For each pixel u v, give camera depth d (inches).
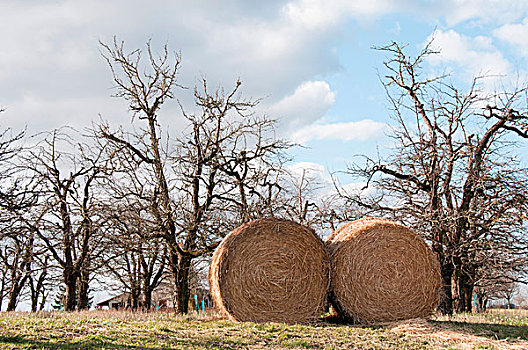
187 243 692.7
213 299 515.5
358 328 453.4
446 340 393.1
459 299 711.7
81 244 877.2
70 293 821.2
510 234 690.8
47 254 874.8
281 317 490.6
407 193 741.3
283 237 501.0
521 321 481.1
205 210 725.3
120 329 410.6
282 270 494.9
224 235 704.4
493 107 743.1
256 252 495.2
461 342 383.9
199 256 716.0
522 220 659.4
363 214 752.3
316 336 414.3
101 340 361.7
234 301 488.1
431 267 508.7
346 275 504.4
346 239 513.7
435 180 709.9
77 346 338.0
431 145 709.9
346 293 502.9
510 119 727.1
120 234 690.8
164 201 688.4
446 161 715.4
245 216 720.3
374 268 500.4
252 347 371.6
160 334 401.7
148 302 856.9
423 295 502.0
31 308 959.6
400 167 754.2
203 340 386.0
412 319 474.9
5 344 324.8
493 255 688.4
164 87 724.7
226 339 394.0
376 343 386.9
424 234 684.1
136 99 719.7
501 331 417.1
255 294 489.7
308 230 508.7
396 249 505.0
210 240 711.1
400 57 757.9
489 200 701.3
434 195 704.4
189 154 730.8
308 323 487.2
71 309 815.7
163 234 663.8
